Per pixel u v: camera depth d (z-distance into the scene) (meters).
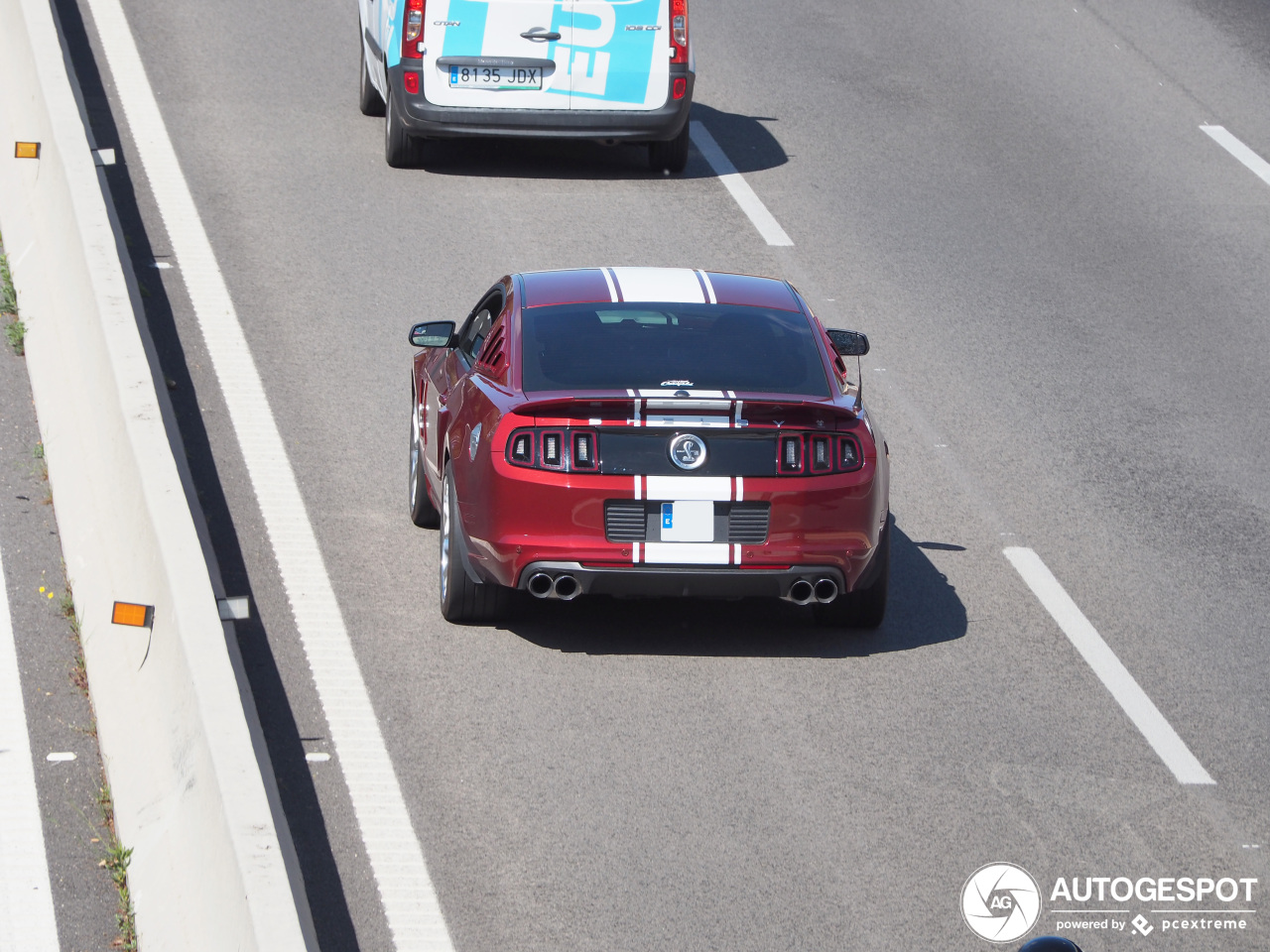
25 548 18.28
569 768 14.14
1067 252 30.78
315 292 26.44
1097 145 36.56
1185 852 13.37
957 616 17.77
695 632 17.09
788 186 33.28
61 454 19.80
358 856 12.72
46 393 21.62
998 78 40.53
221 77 36.72
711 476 15.38
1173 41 43.84
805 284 28.38
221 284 26.36
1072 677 16.44
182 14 40.66
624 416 15.33
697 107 37.62
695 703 15.45
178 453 19.31
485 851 12.85
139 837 13.05
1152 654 17.05
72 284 22.42
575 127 32.22
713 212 31.64
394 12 31.84
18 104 30.61
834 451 15.64
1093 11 46.12
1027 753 14.81
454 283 27.25
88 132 28.72
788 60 41.09
